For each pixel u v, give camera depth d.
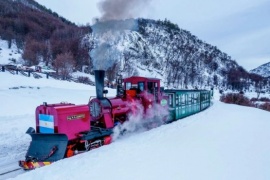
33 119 14.22
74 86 32.03
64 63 42.28
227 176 5.86
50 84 29.55
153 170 6.15
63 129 7.34
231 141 9.15
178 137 9.77
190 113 17.72
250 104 34.59
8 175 6.56
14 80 26.88
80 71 53.06
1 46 69.25
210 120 14.43
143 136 9.91
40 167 6.45
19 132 11.27
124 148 8.10
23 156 8.15
